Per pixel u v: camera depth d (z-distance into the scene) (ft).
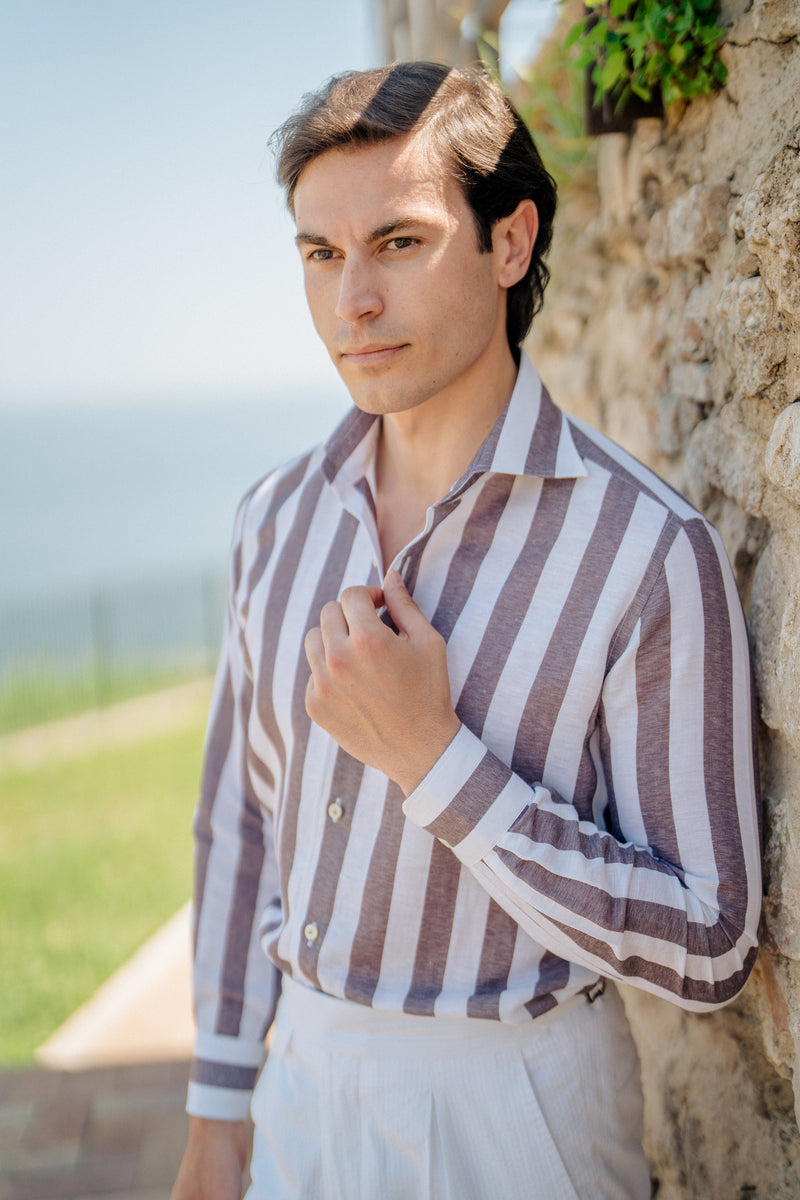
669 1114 4.93
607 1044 3.95
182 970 12.77
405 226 3.49
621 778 3.63
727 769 3.53
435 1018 3.75
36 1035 12.50
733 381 4.33
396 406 3.68
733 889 3.48
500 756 3.67
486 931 3.75
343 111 3.49
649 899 3.42
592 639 3.58
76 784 29.01
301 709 4.05
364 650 3.37
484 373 3.95
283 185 3.83
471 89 3.73
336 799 3.85
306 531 4.33
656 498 3.67
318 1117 3.90
